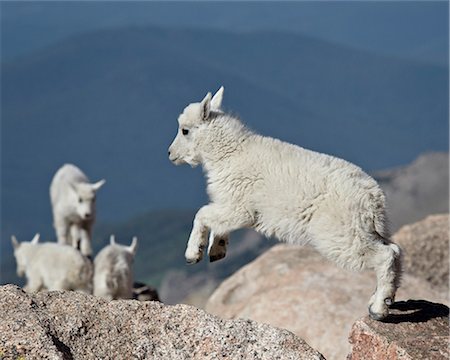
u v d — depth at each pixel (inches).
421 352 327.9
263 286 605.0
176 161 418.9
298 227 366.9
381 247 350.3
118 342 314.8
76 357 305.3
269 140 392.8
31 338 298.4
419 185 2815.0
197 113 404.8
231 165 387.5
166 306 332.2
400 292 556.4
